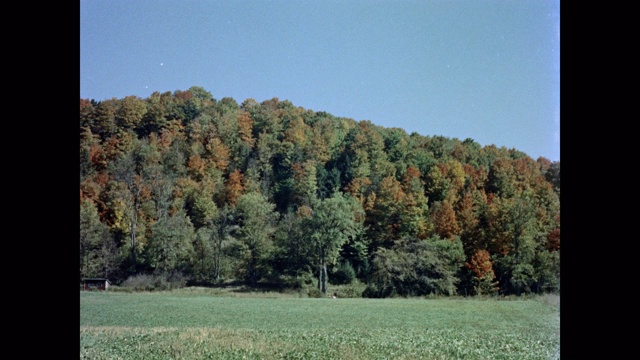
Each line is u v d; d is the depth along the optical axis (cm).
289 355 1128
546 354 1151
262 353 1144
